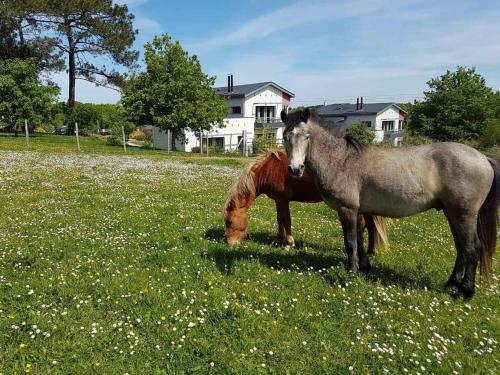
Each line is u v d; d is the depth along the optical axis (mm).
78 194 14875
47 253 8109
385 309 6086
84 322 5414
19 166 23500
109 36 53625
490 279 7117
